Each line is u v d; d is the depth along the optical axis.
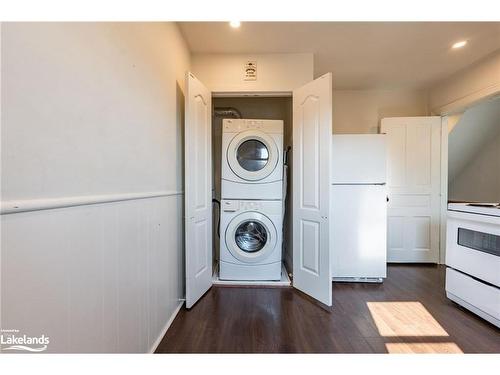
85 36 0.90
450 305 2.12
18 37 0.65
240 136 2.59
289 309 2.03
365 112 3.60
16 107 0.65
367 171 2.68
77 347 0.86
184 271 2.15
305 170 2.30
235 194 2.60
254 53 2.46
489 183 3.80
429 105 3.49
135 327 1.27
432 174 3.32
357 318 1.89
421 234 3.33
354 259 2.68
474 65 2.72
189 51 2.38
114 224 1.08
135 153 1.29
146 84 1.42
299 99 2.36
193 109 2.08
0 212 0.60
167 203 1.76
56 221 0.77
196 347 1.52
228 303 2.13
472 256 1.92
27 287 0.68
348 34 2.15
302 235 2.35
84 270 0.89
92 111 0.94
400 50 2.45
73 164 0.84
